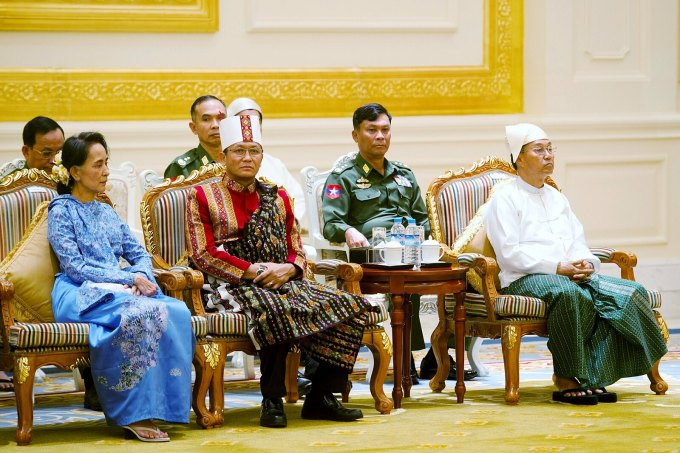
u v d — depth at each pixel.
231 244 8.36
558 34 14.40
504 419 8.09
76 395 9.50
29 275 7.93
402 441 7.30
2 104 12.59
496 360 11.28
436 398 9.15
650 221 14.82
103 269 7.91
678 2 14.86
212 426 7.89
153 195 8.86
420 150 13.88
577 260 9.20
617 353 8.94
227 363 11.28
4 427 7.98
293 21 13.51
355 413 8.11
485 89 14.27
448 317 9.34
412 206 10.26
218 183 8.50
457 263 9.11
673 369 10.73
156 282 8.15
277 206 8.51
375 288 8.65
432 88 14.05
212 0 13.18
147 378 7.48
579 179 14.49
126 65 12.98
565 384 8.88
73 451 7.07
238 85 13.34
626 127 14.59
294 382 9.10
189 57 13.19
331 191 9.96
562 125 14.32
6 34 12.61
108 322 7.56
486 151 14.12
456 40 14.16
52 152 9.25
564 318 8.73
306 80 13.57
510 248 9.17
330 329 8.08
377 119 9.95
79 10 12.75
